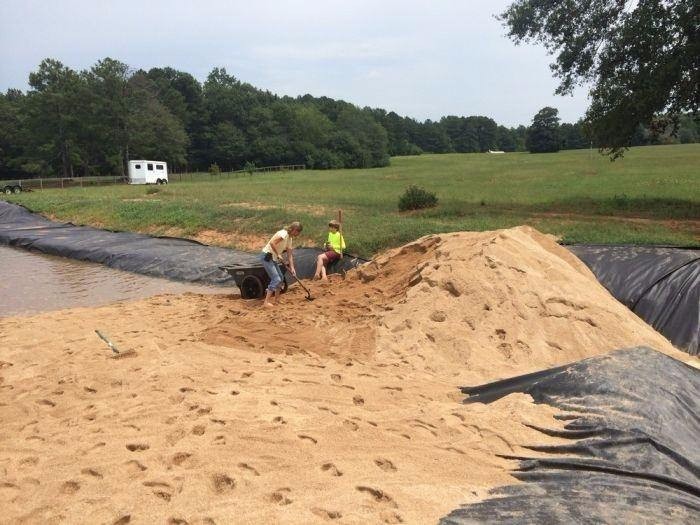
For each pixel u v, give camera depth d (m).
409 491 4.00
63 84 72.00
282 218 20.41
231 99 96.31
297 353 8.08
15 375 7.55
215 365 7.26
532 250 9.84
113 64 72.50
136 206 26.92
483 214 21.58
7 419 6.00
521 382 6.24
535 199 27.31
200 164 94.38
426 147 155.50
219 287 14.83
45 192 43.66
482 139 170.12
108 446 5.00
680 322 9.31
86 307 12.51
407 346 8.02
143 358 7.68
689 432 4.97
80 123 71.31
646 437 4.69
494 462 4.70
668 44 19.12
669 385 5.54
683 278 9.81
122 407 5.94
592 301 8.94
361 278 11.68
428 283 9.05
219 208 23.89
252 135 94.88
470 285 8.73
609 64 20.80
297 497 3.95
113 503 4.00
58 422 5.76
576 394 5.57
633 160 57.28
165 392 6.25
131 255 17.86
